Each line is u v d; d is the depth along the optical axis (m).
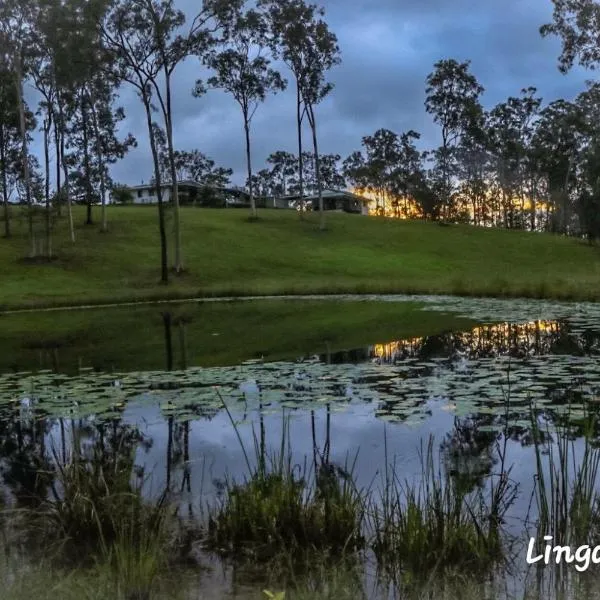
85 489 4.55
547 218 77.69
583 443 5.84
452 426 6.55
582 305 20.92
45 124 40.94
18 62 37.84
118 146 47.97
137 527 4.25
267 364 10.73
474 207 79.69
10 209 49.59
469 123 65.25
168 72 35.16
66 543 4.21
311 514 4.18
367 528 4.24
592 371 9.21
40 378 10.33
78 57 34.06
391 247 49.72
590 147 43.72
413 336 14.34
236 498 4.36
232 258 42.41
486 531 3.99
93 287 34.66
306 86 52.28
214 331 16.88
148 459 5.89
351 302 25.31
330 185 84.06
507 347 12.03
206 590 3.46
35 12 34.81
